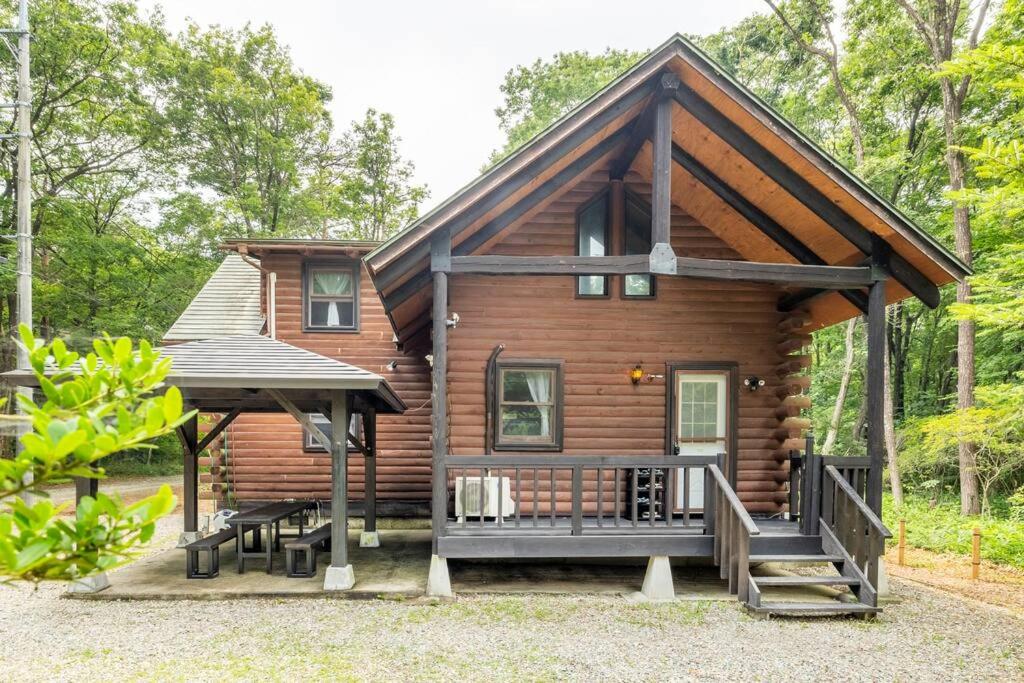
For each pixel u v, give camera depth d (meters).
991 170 6.14
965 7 13.99
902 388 17.17
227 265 13.65
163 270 20.33
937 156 15.02
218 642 4.88
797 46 17.27
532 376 7.96
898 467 13.66
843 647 5.00
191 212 19.94
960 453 11.19
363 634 5.09
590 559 7.58
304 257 10.30
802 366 7.78
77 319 18.75
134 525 1.28
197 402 7.64
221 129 20.47
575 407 7.92
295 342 10.26
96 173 19.30
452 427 7.79
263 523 6.81
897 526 10.48
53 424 1.17
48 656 4.58
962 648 5.00
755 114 6.03
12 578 1.25
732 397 8.05
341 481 6.20
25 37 11.59
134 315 19.23
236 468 10.03
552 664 4.55
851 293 7.38
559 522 6.91
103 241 17.88
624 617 5.62
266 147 21.03
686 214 8.31
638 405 7.98
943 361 16.53
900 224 6.21
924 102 15.28
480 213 6.18
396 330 8.60
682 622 5.52
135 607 5.73
